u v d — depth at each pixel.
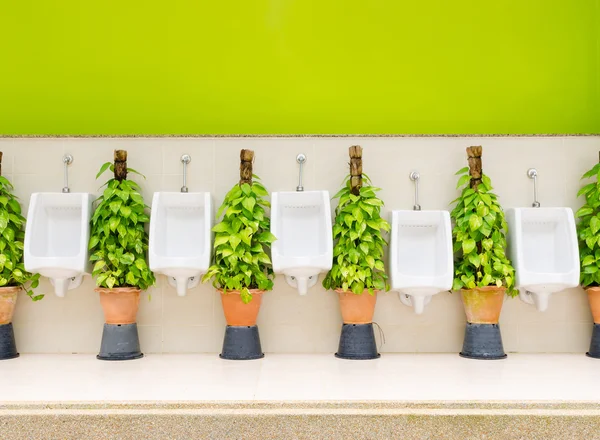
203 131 3.90
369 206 3.46
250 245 3.41
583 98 3.89
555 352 3.70
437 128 3.92
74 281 3.59
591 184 3.63
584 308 3.73
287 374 2.99
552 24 3.90
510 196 3.74
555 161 3.75
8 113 3.88
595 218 3.51
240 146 3.73
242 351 3.45
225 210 3.50
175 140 3.72
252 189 3.50
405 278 3.38
